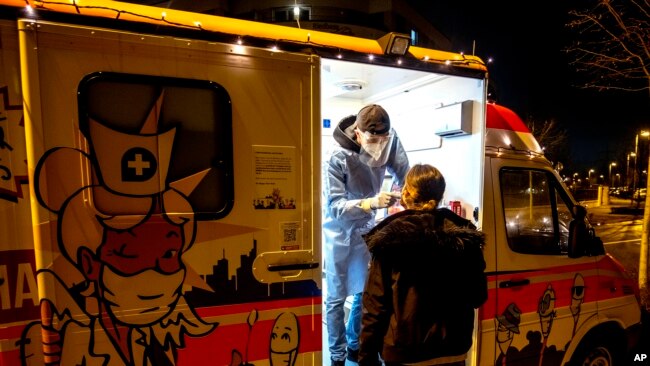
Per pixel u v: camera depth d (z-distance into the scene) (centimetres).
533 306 287
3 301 159
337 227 285
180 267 183
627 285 339
